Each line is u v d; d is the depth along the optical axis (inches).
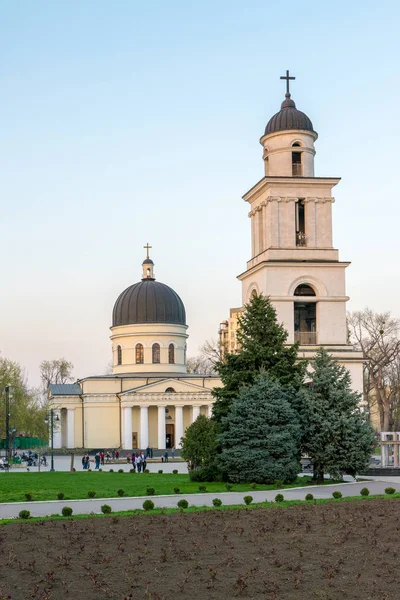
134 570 1046.4
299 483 2374.5
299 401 2464.3
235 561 1096.2
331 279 3083.2
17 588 960.3
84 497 1920.5
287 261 3048.7
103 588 958.4
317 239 3095.5
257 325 2541.8
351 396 2469.2
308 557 1119.6
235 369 2546.8
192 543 1228.5
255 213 3238.2
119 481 2394.2
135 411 5162.4
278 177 3068.4
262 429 2310.5
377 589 946.1
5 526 1396.4
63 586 970.1
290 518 1492.4
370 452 2466.8
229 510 1630.2
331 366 2551.7
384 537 1270.9
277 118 3164.4
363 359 3056.1
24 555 1140.5
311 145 3169.3
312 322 3171.8
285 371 2508.6
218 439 2351.1
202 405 5123.0
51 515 1542.8
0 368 4970.5
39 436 4938.5
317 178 3088.1
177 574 1025.5
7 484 2257.6
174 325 5383.9
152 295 5388.8
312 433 2439.7
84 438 5182.1
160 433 5059.1
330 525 1401.3
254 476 2290.8
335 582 979.3
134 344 5359.3
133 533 1317.7
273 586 961.5
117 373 5413.4
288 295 3048.7
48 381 7278.5
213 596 923.4
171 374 5305.1
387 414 4284.0
